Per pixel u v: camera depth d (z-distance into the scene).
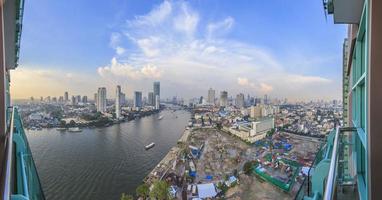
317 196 2.71
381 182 2.47
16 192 2.84
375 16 2.45
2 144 2.89
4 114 3.00
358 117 4.01
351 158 4.26
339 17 4.14
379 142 2.47
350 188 3.56
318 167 2.90
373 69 2.46
